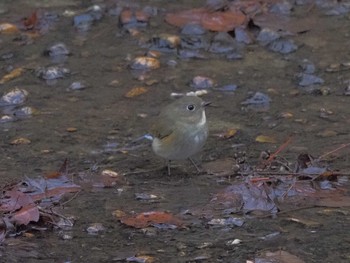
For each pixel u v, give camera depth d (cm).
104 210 1058
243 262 923
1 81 1488
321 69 1497
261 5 1723
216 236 985
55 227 1018
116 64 1541
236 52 1574
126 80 1480
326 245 953
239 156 1202
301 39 1616
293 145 1229
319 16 1706
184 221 1022
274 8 1714
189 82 1462
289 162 1166
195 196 1090
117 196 1098
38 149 1245
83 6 1784
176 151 1164
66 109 1381
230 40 1598
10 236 1002
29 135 1291
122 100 1409
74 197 1092
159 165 1197
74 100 1415
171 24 1681
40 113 1366
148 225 1012
